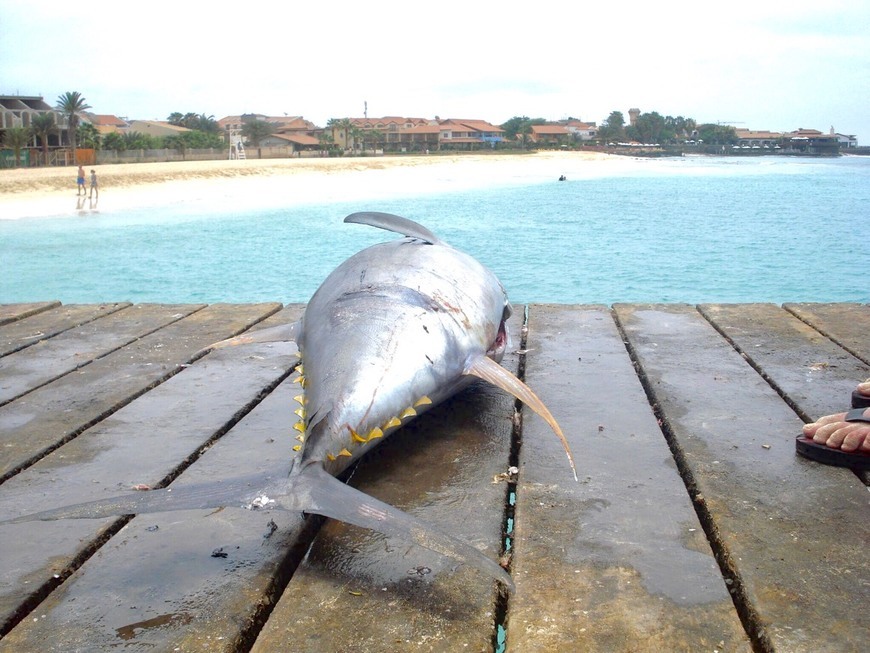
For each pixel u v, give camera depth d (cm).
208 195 1266
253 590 79
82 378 151
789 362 152
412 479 104
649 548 86
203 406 134
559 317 195
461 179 2022
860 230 902
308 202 1170
